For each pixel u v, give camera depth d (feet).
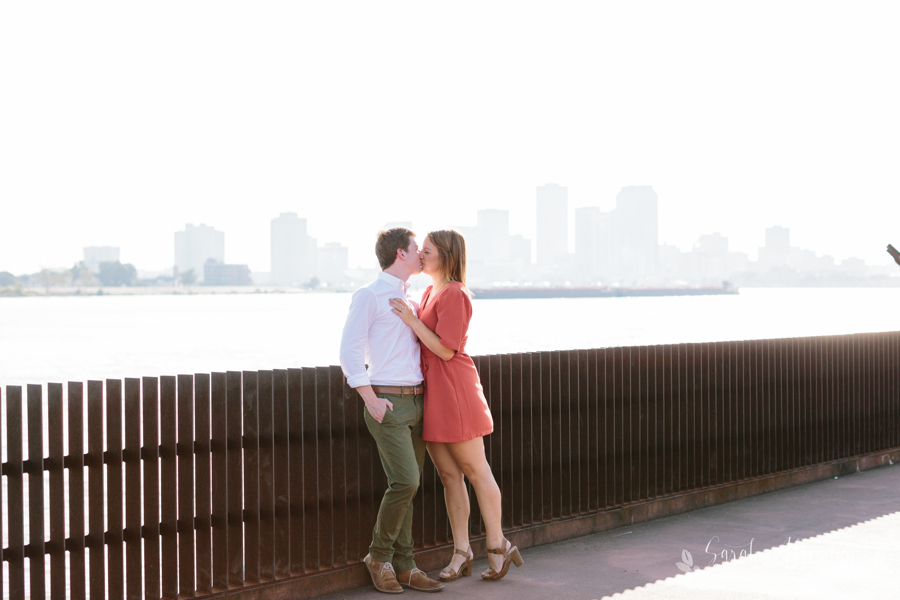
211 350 154.51
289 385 13.23
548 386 16.98
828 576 14.34
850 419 24.48
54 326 271.49
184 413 12.17
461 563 14.38
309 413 13.50
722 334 185.26
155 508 11.89
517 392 16.49
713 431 20.38
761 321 251.39
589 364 17.76
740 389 21.09
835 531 17.40
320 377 13.70
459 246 13.67
